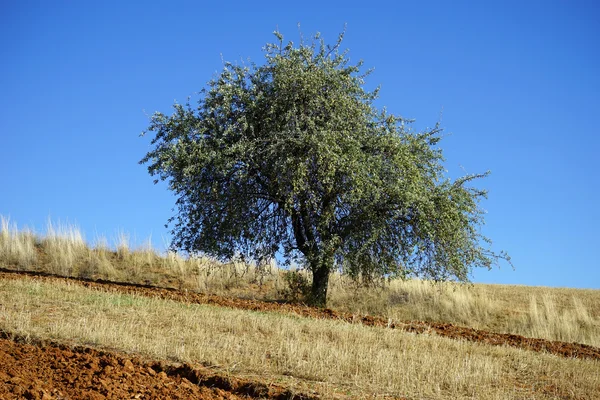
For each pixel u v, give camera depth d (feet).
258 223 58.65
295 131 55.11
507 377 31.53
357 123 57.00
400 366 29.99
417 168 57.31
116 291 48.32
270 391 24.99
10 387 21.36
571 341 58.70
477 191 59.47
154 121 57.93
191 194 57.11
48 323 33.35
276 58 58.18
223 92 56.49
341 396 25.14
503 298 73.67
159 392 23.36
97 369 25.66
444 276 57.82
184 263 72.64
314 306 58.23
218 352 30.14
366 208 54.80
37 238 74.90
